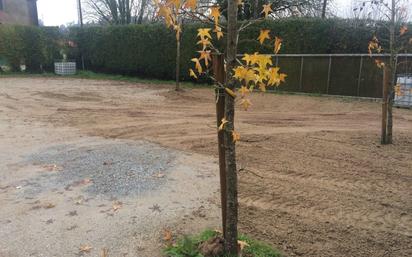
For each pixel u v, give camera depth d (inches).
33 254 136.6
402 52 519.2
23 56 968.3
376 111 457.4
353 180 207.5
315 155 253.0
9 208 174.9
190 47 788.0
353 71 568.7
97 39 979.9
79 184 204.2
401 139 295.3
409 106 481.4
